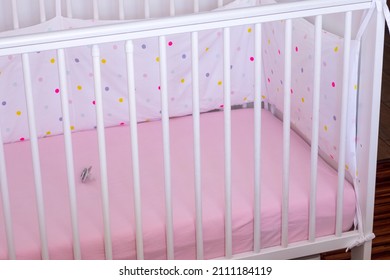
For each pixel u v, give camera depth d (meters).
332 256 2.42
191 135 2.44
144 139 2.42
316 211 2.07
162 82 1.80
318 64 1.91
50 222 1.99
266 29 2.44
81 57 2.39
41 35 1.67
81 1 2.50
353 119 2.00
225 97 1.85
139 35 1.73
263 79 2.57
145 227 1.96
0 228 1.97
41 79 2.38
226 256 2.03
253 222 2.03
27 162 2.30
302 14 1.82
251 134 2.44
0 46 1.65
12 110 2.39
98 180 2.18
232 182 2.15
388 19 1.89
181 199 2.07
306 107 2.25
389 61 3.82
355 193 2.09
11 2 2.41
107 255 1.93
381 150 3.05
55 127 2.46
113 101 2.47
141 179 2.18
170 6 2.48
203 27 1.76
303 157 2.27
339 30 2.03
